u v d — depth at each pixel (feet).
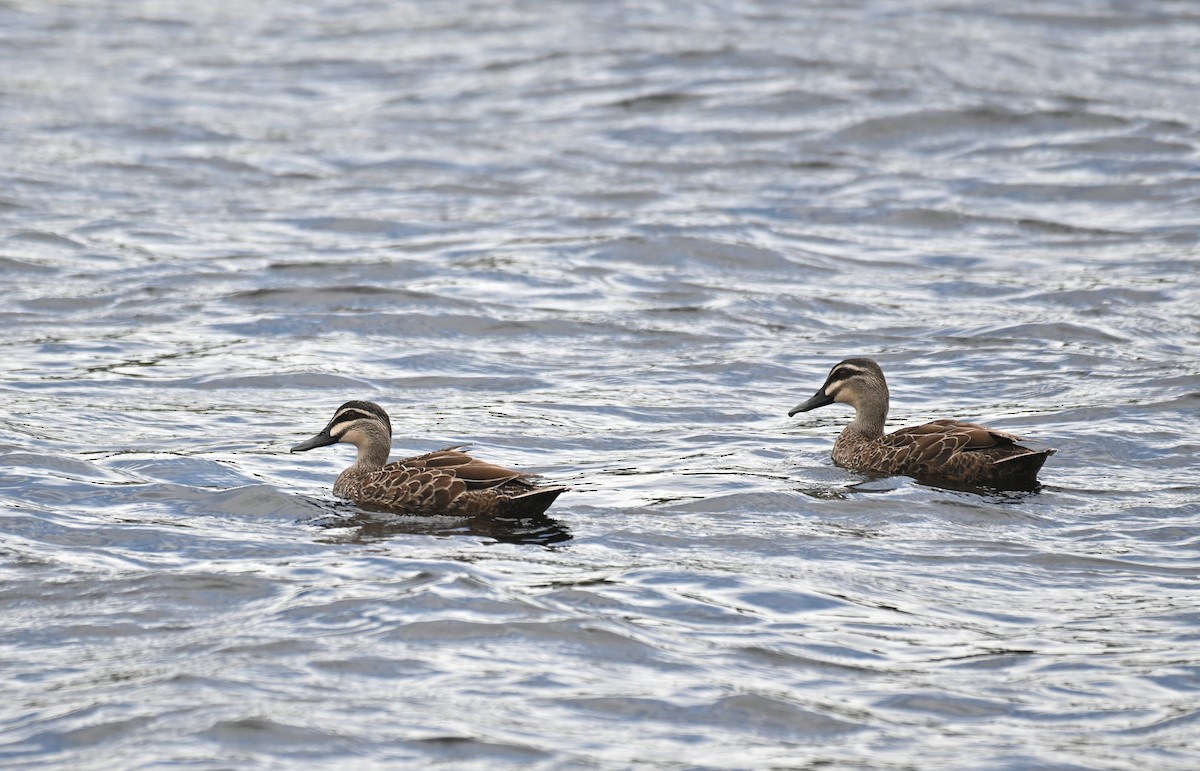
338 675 38.29
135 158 124.06
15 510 51.34
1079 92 144.05
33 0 199.00
